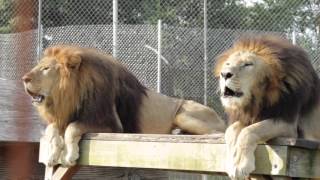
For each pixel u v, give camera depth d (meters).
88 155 8.46
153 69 17.14
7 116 13.04
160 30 16.92
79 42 17.58
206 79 16.44
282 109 7.11
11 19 17.80
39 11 16.53
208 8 19.42
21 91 13.62
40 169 13.43
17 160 13.23
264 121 6.93
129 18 20.95
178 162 7.39
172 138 7.48
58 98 9.14
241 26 19.19
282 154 6.53
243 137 6.71
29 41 16.56
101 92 9.39
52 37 17.56
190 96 17.06
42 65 9.21
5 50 16.80
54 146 8.75
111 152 8.15
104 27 17.48
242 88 7.01
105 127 9.33
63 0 19.39
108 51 17.39
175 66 17.17
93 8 19.66
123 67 10.41
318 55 17.08
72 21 19.52
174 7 20.84
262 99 7.10
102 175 13.95
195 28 17.42
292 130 7.13
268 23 19.06
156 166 7.61
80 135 8.68
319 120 7.71
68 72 9.12
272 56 7.15
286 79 7.13
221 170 6.97
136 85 10.72
